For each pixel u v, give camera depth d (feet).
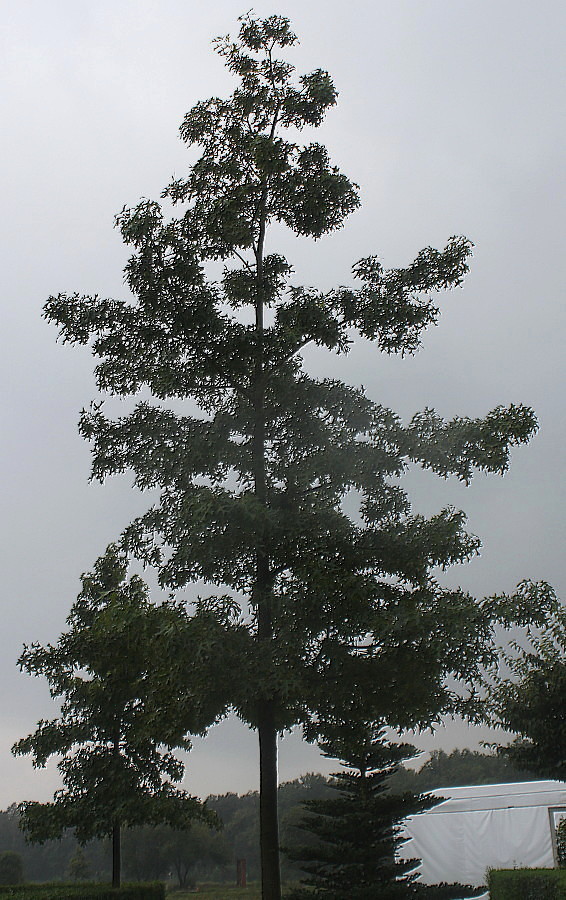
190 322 34.17
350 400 33.81
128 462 34.68
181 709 28.45
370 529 32.71
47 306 35.27
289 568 30.45
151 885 45.06
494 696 49.60
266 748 29.94
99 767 45.21
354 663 28.89
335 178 36.52
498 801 79.77
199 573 31.91
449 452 31.24
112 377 36.11
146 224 34.73
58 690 48.32
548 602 30.27
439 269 34.73
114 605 30.99
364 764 63.00
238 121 38.73
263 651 28.37
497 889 54.03
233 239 36.19
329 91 38.01
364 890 55.57
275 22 39.55
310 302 34.42
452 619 27.96
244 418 34.01
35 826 44.91
